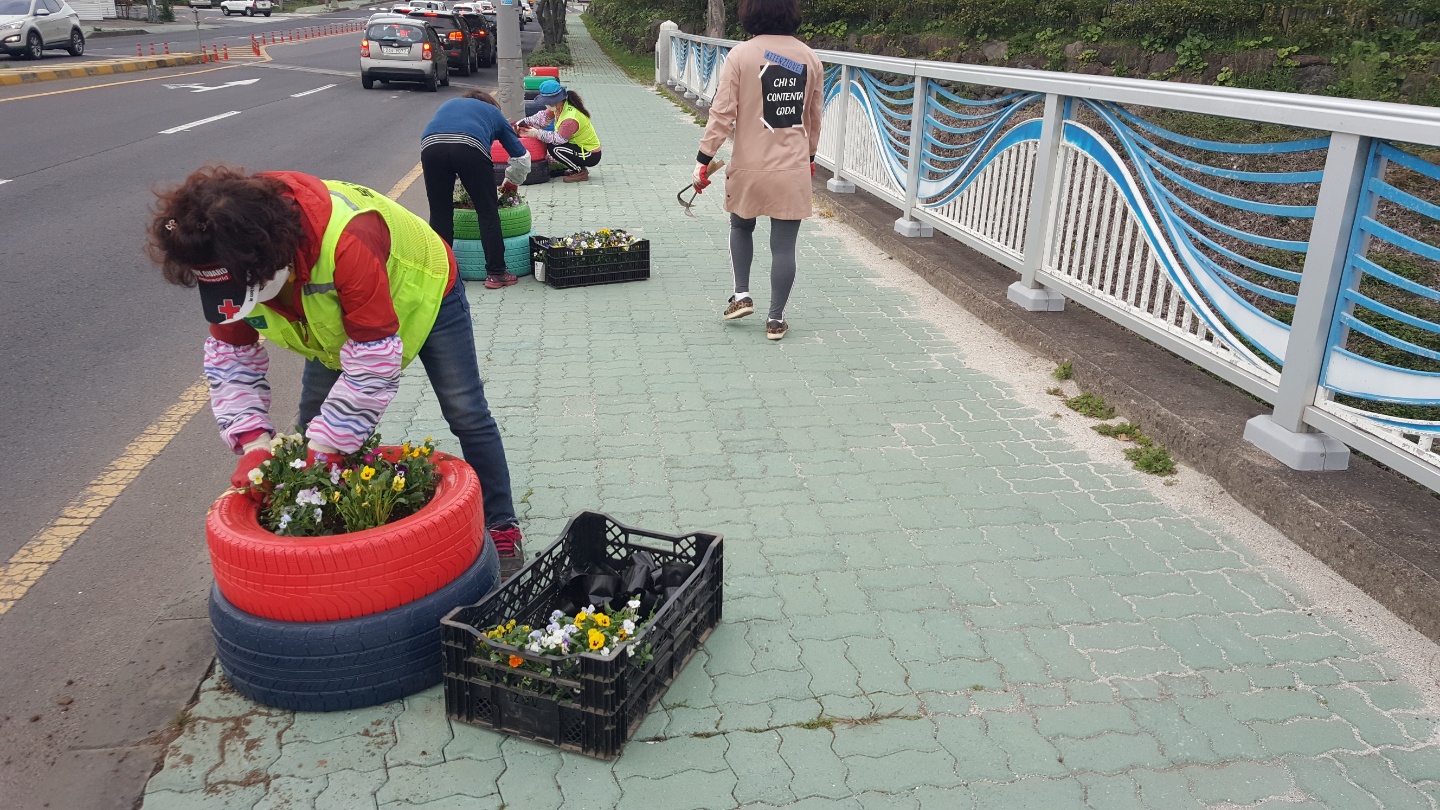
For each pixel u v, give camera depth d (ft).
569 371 17.92
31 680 9.64
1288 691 9.39
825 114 35.04
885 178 29.19
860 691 9.37
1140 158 16.12
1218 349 14.74
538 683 8.52
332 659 8.79
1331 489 12.21
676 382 17.40
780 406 16.35
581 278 23.47
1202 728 8.89
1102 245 17.54
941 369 18.12
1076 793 8.11
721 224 30.27
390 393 9.05
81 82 67.72
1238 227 26.00
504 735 8.77
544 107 36.58
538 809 7.89
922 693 9.35
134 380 17.89
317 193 8.30
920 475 13.91
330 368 10.37
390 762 8.41
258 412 9.62
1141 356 17.26
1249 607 10.77
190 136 45.24
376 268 8.54
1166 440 14.55
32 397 16.99
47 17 82.33
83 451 15.02
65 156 39.32
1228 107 13.57
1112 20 45.91
